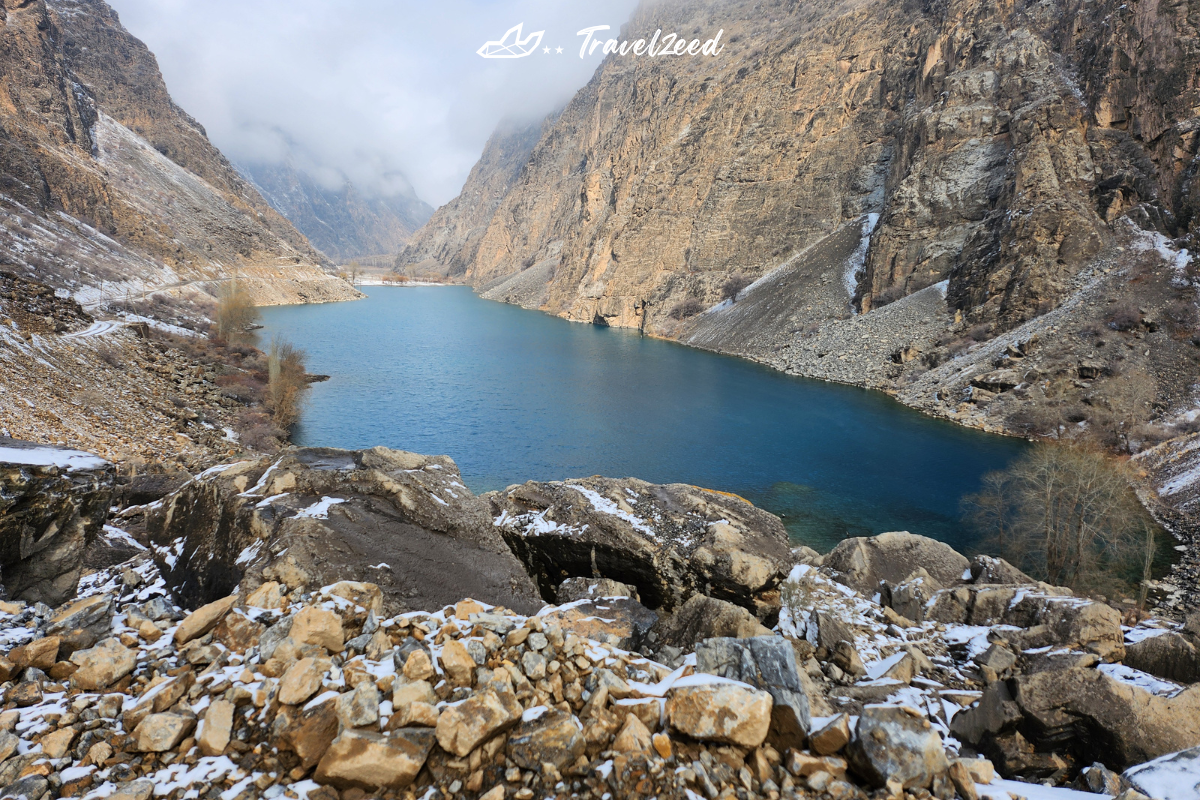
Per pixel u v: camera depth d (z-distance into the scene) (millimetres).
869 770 5703
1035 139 78312
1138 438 47875
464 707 5414
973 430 60469
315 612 6734
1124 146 73000
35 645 6133
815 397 76688
